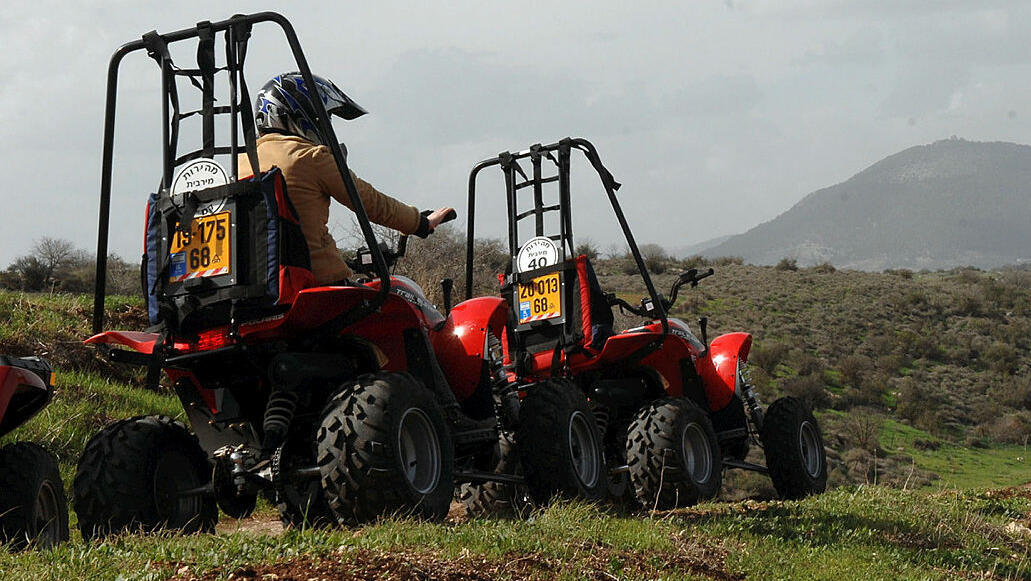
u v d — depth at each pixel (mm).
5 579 5574
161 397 18609
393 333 8234
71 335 19906
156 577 5582
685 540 8406
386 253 9070
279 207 7344
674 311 73812
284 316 7336
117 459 7938
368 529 6832
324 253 7875
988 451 56250
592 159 11875
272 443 7480
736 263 106875
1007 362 74312
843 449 51312
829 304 84688
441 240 26781
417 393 7625
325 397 7859
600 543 7754
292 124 8133
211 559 5914
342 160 7691
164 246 7504
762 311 78438
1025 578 9641
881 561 9039
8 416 8055
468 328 9422
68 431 15000
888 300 88312
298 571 5797
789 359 66438
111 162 8148
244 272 7250
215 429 8320
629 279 83750
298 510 8328
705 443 12086
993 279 108125
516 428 9875
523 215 12297
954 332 82188
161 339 7754
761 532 9555
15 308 20609
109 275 41000
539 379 12016
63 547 6480
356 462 7129
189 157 7707
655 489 11516
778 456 14133
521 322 12070
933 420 58875
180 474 8359
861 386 63781
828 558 8852
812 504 11617
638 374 12891
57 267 61281
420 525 7016
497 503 11797
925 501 13023
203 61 7699
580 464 10102
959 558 9852
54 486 8133
